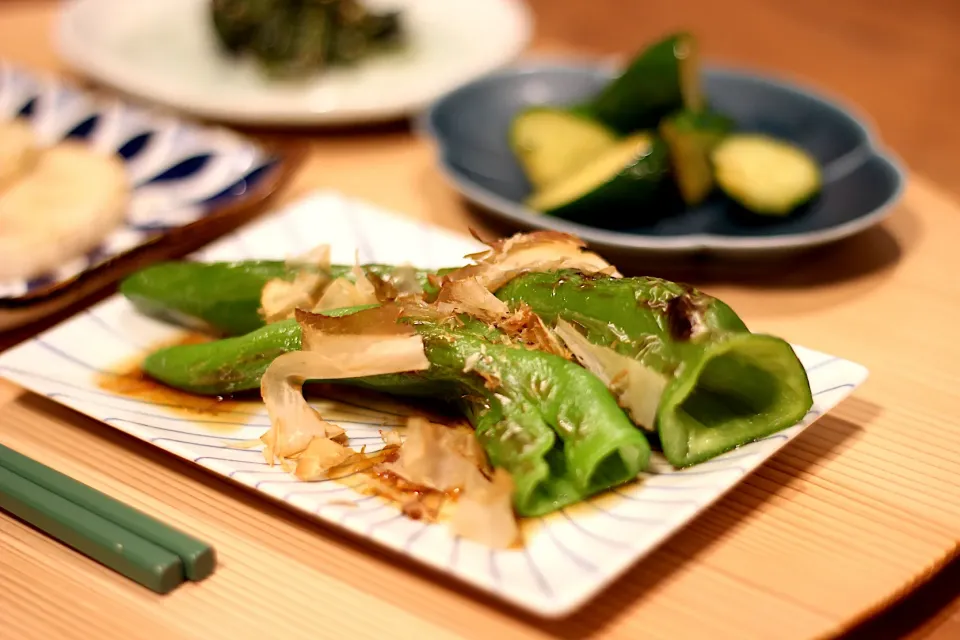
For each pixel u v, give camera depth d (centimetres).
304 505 47
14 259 57
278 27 71
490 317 49
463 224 62
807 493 49
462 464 48
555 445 48
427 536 46
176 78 70
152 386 52
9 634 46
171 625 46
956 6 98
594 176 61
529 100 68
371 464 49
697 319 47
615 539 46
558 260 50
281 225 58
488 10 76
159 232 60
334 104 67
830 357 51
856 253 60
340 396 51
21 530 48
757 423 48
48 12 81
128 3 76
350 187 64
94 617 46
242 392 52
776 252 57
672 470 48
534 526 47
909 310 57
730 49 89
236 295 53
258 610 46
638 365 48
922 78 85
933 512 48
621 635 45
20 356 52
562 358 48
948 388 53
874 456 50
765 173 61
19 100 68
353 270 53
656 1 100
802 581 46
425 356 48
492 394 48
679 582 46
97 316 54
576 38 91
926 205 63
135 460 50
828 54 89
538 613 44
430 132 63
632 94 64
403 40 74
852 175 62
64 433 51
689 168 61
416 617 46
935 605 49
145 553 47
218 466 48
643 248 56
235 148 64
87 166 62
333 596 46
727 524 48
